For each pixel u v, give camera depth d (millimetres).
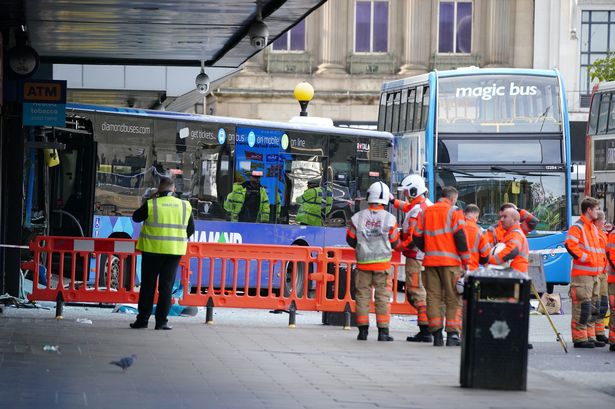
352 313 46000
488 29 147625
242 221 59531
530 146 71062
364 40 149000
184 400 24969
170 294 41250
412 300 41344
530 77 71688
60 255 44312
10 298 47031
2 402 23812
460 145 71188
